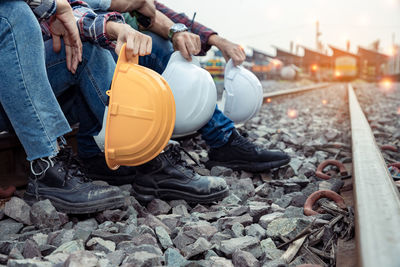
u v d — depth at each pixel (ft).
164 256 4.26
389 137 13.52
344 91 58.90
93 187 5.61
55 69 5.92
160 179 6.41
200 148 10.55
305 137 13.39
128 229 5.02
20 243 4.41
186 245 4.71
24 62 4.95
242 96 9.15
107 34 5.56
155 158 6.36
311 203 5.91
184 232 4.86
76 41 5.52
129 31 5.27
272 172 8.59
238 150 8.29
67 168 5.57
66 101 6.59
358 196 4.80
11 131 5.88
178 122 6.92
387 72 182.19
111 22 5.53
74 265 3.61
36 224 5.07
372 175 5.67
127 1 7.25
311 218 5.24
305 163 9.20
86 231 4.77
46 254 4.36
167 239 4.75
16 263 3.67
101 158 6.93
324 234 4.81
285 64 132.26
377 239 3.38
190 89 6.81
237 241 4.62
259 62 99.19
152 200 6.35
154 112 5.19
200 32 9.23
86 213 5.47
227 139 8.25
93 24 5.54
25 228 5.02
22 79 4.96
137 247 4.32
